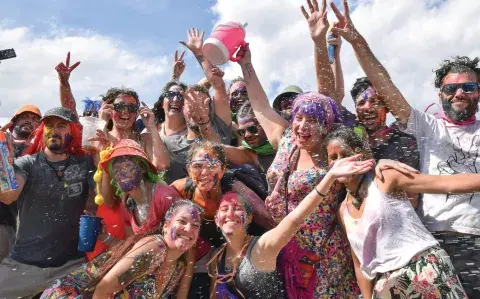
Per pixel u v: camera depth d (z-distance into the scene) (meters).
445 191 2.79
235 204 3.25
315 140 3.33
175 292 3.39
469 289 3.41
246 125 4.14
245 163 4.19
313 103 3.36
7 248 4.28
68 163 4.00
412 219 2.94
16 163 3.96
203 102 4.20
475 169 3.50
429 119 3.76
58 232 3.87
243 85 4.89
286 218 3.07
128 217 3.61
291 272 3.27
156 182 3.51
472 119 3.62
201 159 3.37
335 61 4.50
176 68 5.54
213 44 3.84
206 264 3.39
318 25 3.92
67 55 4.80
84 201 3.96
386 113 3.93
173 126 4.54
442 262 2.84
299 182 3.34
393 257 2.90
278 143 3.84
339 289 3.30
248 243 3.24
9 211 4.28
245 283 3.17
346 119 4.04
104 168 3.56
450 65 3.69
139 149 3.53
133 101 4.12
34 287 3.85
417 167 3.74
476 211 3.42
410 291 2.82
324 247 3.30
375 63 3.75
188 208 3.19
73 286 3.24
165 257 3.22
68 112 4.04
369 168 2.84
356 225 3.07
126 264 3.12
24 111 5.15
